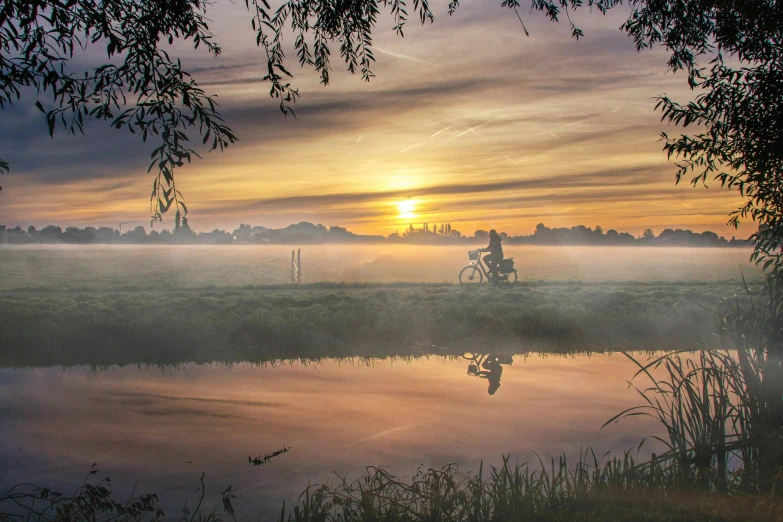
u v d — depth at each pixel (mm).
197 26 4766
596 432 7211
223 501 5309
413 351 12797
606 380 10000
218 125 4172
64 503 5211
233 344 12938
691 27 6941
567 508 4477
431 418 7844
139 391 9375
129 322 13641
